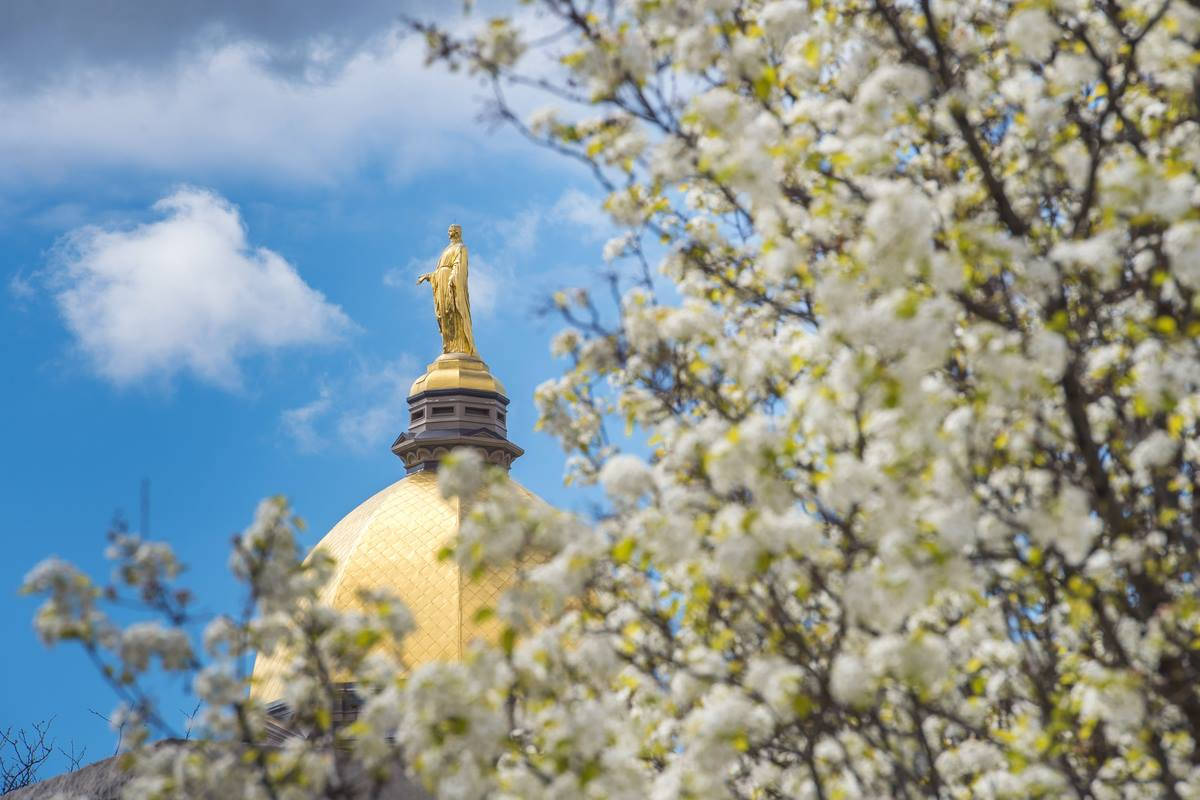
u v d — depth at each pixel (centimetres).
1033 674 1845
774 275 1748
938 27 2091
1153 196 1516
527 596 1535
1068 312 1936
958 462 1568
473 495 1573
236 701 1730
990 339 1588
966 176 2073
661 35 1831
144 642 1620
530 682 1588
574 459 2173
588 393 2167
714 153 1689
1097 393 1811
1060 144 1897
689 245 2150
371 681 1750
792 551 1508
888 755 1759
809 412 1504
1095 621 1933
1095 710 1571
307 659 1781
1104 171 1753
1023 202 2053
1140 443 1788
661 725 1828
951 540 1398
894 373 1439
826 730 1745
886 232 1467
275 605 1702
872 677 1470
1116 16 1955
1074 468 1872
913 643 1445
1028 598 1920
